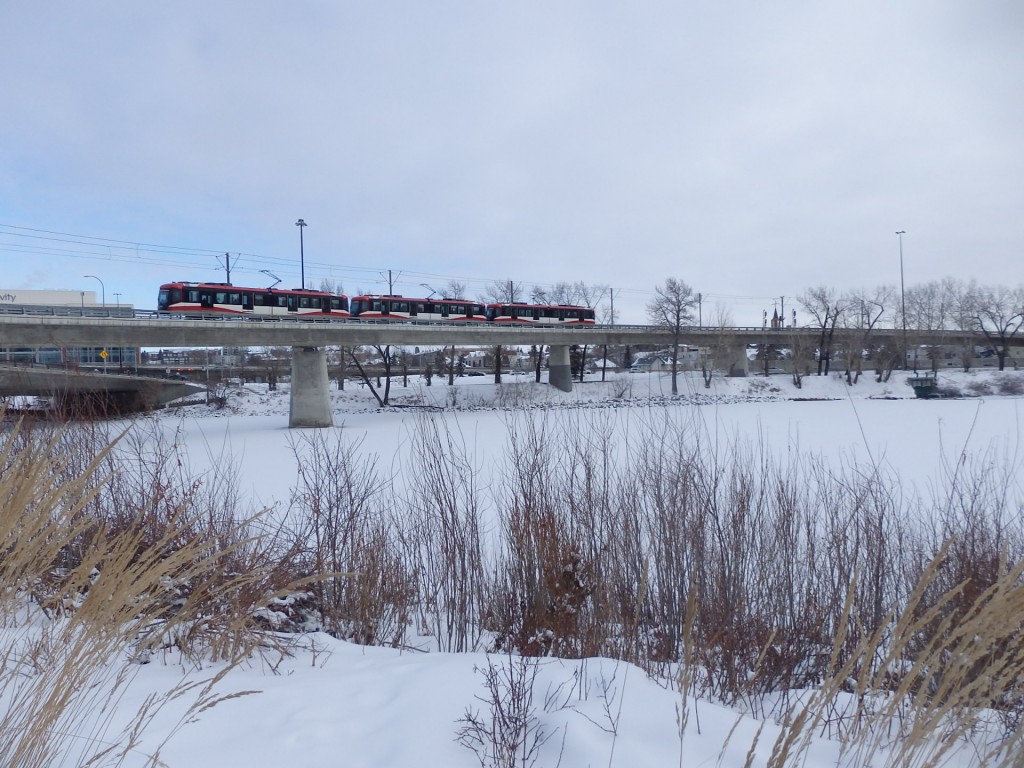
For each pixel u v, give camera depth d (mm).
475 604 8039
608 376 72125
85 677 2883
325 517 7984
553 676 4270
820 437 29078
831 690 2775
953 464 19688
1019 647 2590
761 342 65625
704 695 5047
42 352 37500
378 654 5352
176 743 3227
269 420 42875
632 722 3576
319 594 6637
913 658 4727
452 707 3732
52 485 3029
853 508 9531
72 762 2828
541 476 8359
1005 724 3275
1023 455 22266
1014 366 64125
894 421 36219
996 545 7336
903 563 8195
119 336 34625
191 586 4562
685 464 9461
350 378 65000
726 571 7363
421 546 8898
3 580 2879
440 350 68250
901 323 68688
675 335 57875
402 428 34844
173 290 41156
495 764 3092
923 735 2604
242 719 3551
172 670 4242
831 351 65688
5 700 3006
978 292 66125
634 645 6223
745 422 36031
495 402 51281
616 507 9070
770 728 3658
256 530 8039
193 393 46000
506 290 75875
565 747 3285
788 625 6820
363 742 3312
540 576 6281
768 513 9406
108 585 2904
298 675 4387
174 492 7070
